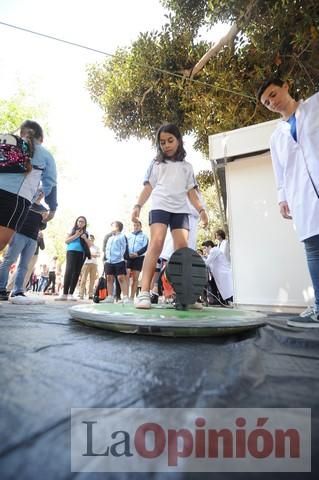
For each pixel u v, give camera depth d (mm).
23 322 1897
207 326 1489
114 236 5215
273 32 3906
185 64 5453
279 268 3352
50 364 988
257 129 3465
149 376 894
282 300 3303
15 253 3473
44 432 572
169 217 2232
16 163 2465
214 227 12180
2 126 10781
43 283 12500
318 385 857
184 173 2352
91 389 781
